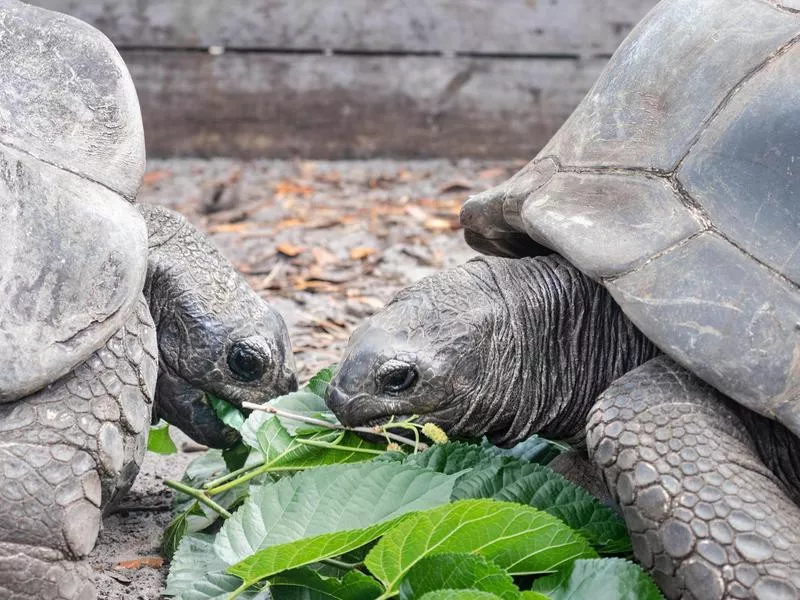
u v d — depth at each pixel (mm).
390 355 2629
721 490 2133
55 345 2111
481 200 2885
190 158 7547
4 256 2117
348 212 6496
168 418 3111
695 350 2197
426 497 2275
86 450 2170
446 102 7602
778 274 2191
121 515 3139
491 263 2785
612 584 2084
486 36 7543
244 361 3035
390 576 2125
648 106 2525
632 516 2205
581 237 2389
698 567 2098
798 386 2135
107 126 2363
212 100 7496
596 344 2730
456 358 2641
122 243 2236
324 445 2654
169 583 2400
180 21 7379
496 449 2668
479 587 2055
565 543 2148
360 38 7504
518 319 2703
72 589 2143
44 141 2279
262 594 2270
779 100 2334
